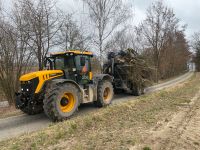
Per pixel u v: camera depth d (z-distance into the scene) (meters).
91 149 5.39
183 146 5.76
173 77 38.06
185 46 50.19
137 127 7.07
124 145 5.62
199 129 7.09
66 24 14.05
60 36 13.77
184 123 7.70
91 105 10.87
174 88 17.50
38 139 5.98
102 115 8.28
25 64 12.04
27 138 6.13
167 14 31.58
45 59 9.77
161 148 5.56
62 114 7.96
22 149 5.42
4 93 11.82
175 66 44.09
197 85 21.28
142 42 27.70
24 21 11.70
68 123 7.24
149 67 15.23
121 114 8.64
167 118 8.23
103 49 17.34
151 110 9.39
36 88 8.09
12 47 11.43
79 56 9.53
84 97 9.44
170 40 34.66
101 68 15.09
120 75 13.99
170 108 9.93
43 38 12.52
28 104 8.32
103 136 6.22
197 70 74.81
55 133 6.36
